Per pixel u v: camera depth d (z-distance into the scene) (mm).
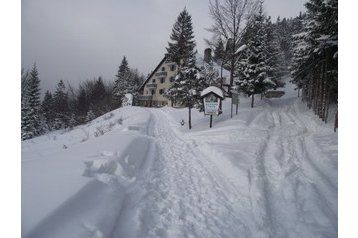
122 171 6836
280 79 51625
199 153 10570
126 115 31453
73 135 25766
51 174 5641
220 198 5906
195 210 5289
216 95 16250
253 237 4344
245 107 26984
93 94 76312
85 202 4547
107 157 7215
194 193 6191
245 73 27859
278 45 53688
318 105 18734
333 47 15078
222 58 34562
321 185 6199
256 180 6555
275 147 10273
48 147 18953
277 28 66375
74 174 5672
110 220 4348
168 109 34562
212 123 18016
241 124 15742
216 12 31719
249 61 28109
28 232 3305
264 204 5336
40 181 5137
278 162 8188
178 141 13828
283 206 5281
